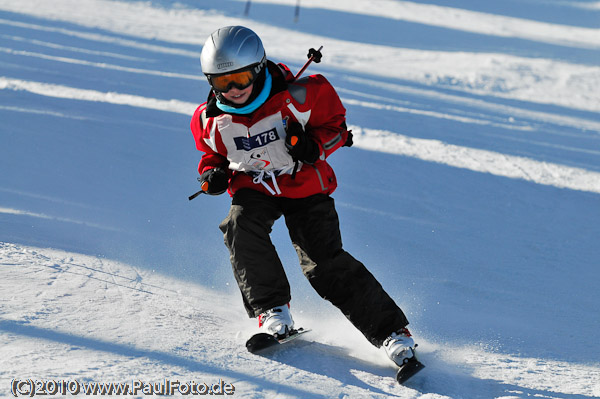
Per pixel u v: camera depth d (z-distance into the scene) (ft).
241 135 31.89
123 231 46.14
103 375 23.07
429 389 28.19
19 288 30.58
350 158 86.79
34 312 27.91
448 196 73.26
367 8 369.91
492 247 56.29
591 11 458.09
